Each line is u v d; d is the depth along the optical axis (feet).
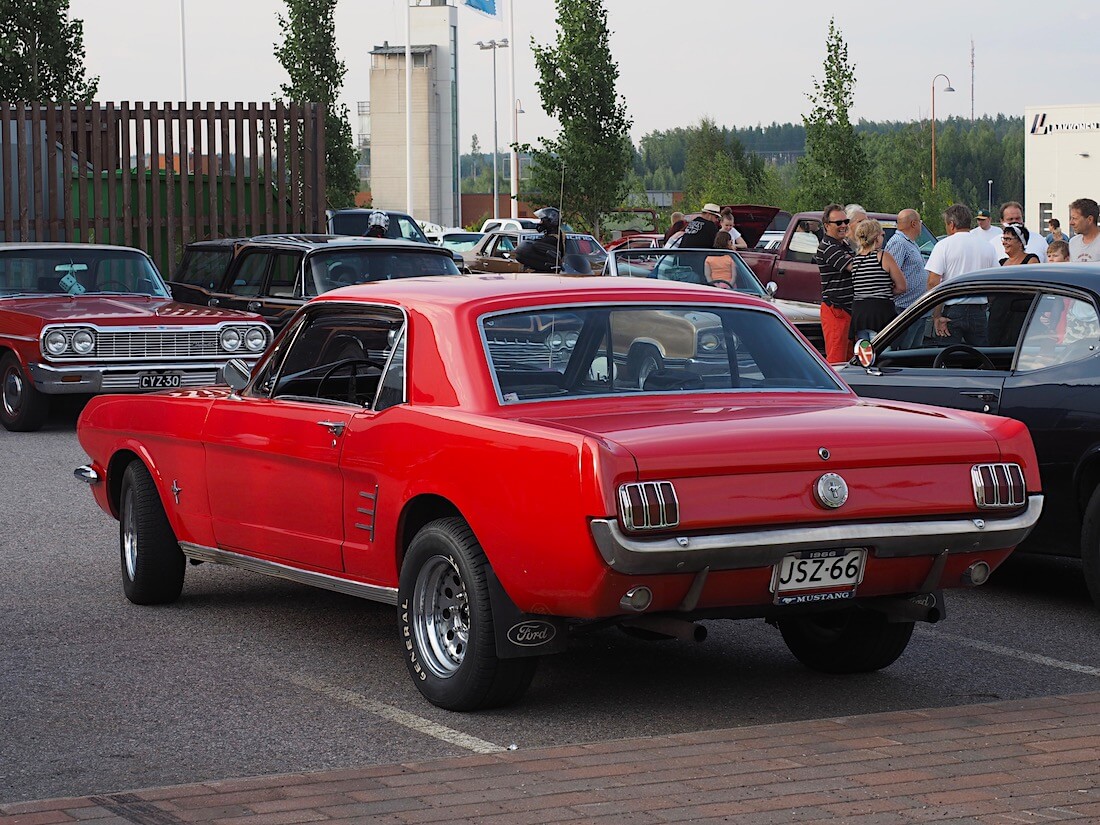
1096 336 25.59
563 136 110.83
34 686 21.09
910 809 14.89
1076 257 44.16
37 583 28.25
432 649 19.85
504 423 18.44
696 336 20.86
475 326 19.98
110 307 50.26
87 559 30.48
